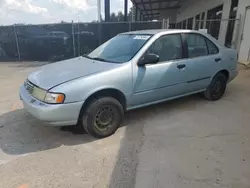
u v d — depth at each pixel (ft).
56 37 38.37
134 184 7.72
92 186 7.66
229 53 15.67
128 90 11.19
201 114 13.46
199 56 13.97
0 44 39.63
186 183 7.72
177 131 11.39
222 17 35.47
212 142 10.31
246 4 27.76
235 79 21.70
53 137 11.02
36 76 11.14
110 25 36.27
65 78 10.07
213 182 7.76
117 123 11.20
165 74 12.31
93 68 10.97
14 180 7.97
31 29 38.70
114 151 9.73
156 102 12.78
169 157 9.21
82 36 37.37
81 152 9.70
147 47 11.82
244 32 28.48
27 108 10.28
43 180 7.97
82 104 9.89
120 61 11.64
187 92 14.02
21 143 10.49
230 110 14.05
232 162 8.84
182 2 69.00
